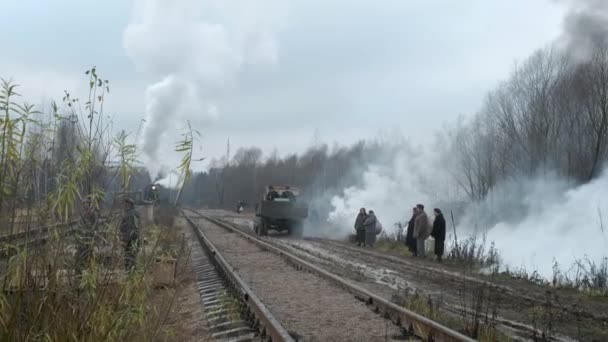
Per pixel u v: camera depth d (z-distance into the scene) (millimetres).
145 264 5660
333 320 9320
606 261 18000
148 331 5621
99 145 5047
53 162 4734
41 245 4609
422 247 22109
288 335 7152
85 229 4902
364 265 18906
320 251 24641
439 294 12469
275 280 13969
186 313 9797
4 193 4344
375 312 9977
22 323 4410
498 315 10117
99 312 4809
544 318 9898
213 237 30281
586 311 10820
